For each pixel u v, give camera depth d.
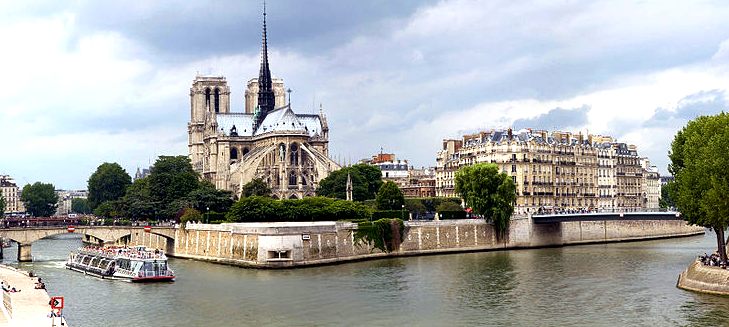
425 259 188.75
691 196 132.12
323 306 117.00
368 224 192.75
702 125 147.00
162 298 126.06
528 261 178.25
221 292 131.75
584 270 156.38
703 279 123.12
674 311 107.25
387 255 194.88
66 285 143.00
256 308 115.94
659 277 142.00
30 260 196.25
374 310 113.38
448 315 109.00
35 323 93.06
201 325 104.31
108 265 155.75
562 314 108.31
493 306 115.38
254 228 171.75
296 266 169.50
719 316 102.75
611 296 121.56
